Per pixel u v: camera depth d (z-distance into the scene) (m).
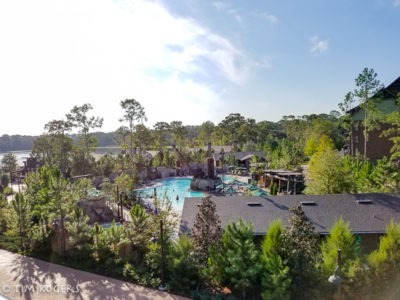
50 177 20.52
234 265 11.98
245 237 12.30
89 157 56.69
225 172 61.34
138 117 72.75
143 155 69.62
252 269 11.73
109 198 31.75
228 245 13.00
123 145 74.38
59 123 59.31
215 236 14.09
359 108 48.50
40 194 19.55
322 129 71.25
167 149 75.75
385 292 11.58
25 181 23.42
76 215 16.39
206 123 111.81
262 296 11.37
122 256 15.25
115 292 12.69
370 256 12.24
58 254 16.45
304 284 11.46
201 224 14.38
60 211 16.88
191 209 18.12
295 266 11.62
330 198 18.39
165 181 53.75
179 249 14.05
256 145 92.81
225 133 102.12
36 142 64.44
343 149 66.50
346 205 17.52
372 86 42.56
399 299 11.50
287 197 18.77
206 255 13.79
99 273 14.60
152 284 13.30
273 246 12.20
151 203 33.44
